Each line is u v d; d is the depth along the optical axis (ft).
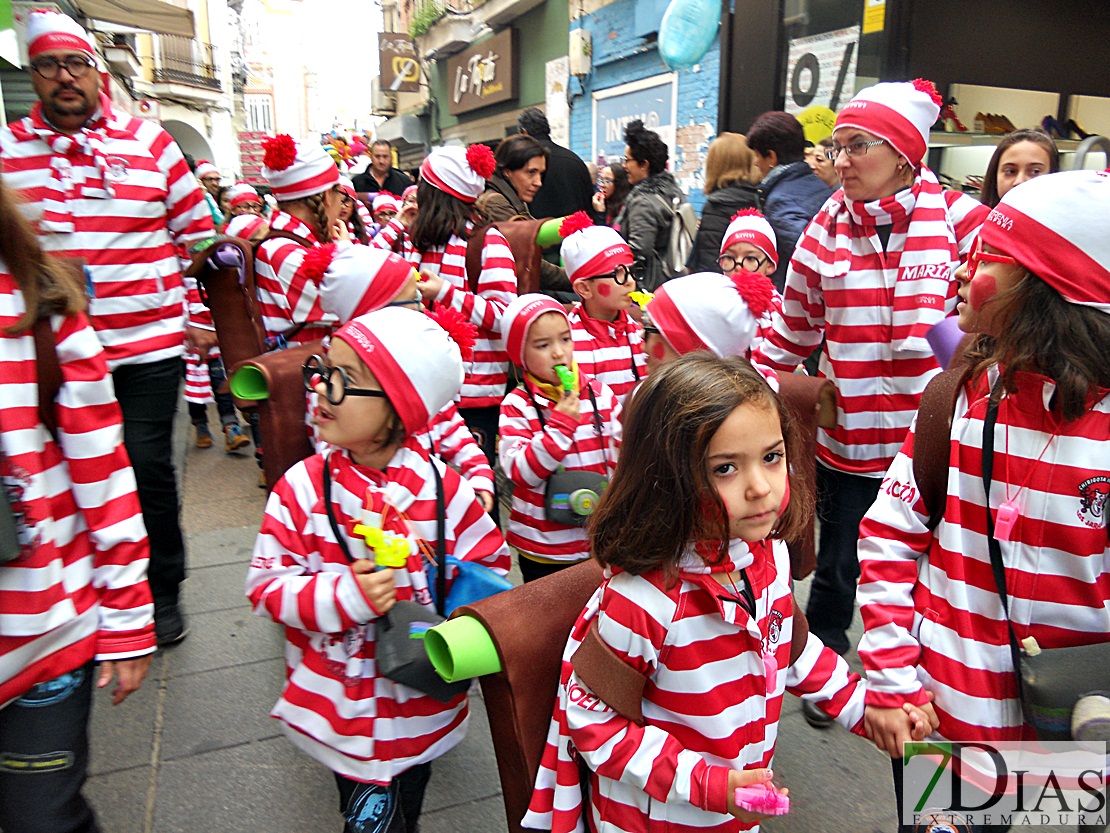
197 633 11.44
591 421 9.22
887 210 8.93
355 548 5.92
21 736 5.26
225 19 102.32
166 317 10.74
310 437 9.04
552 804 5.11
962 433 5.27
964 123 21.49
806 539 8.21
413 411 5.91
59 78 9.83
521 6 45.16
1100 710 4.63
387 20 95.14
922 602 5.46
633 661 4.65
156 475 10.59
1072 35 22.45
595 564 5.75
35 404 5.10
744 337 8.16
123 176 10.30
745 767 4.91
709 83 29.86
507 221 14.12
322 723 5.87
